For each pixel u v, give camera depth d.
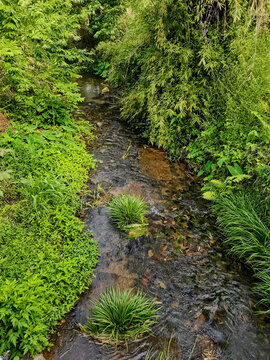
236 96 3.68
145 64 4.75
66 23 5.01
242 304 2.34
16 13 3.39
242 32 3.61
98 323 2.04
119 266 2.61
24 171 3.26
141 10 4.13
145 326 2.07
